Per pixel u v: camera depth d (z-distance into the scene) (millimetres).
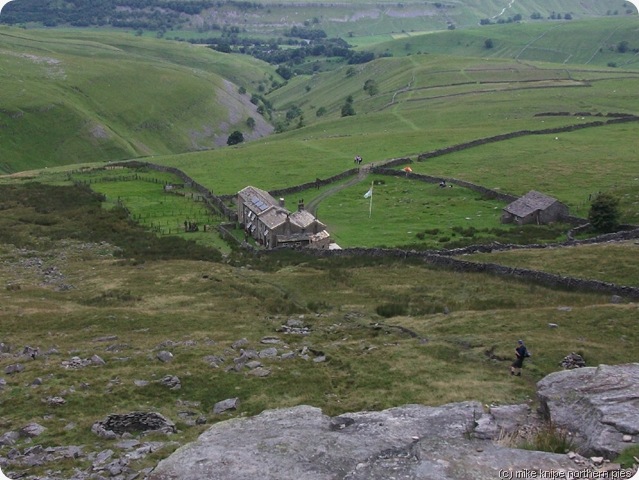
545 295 61594
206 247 95125
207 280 75938
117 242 99188
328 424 24781
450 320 52344
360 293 67688
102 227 106500
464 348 44781
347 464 21297
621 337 44906
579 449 22406
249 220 102688
